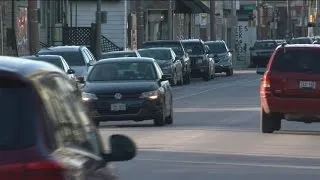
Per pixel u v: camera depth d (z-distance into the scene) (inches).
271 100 2100.1
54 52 3440.0
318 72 2087.8
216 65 5826.8
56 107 595.8
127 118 2289.6
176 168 1512.1
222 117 2655.0
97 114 2279.8
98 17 4820.4
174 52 4803.2
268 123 2143.2
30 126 548.4
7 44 4729.3
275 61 2127.2
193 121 2519.7
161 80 2416.3
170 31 6441.9
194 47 5270.7
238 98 3555.6
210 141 1941.4
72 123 631.8
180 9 7455.7
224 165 1550.2
